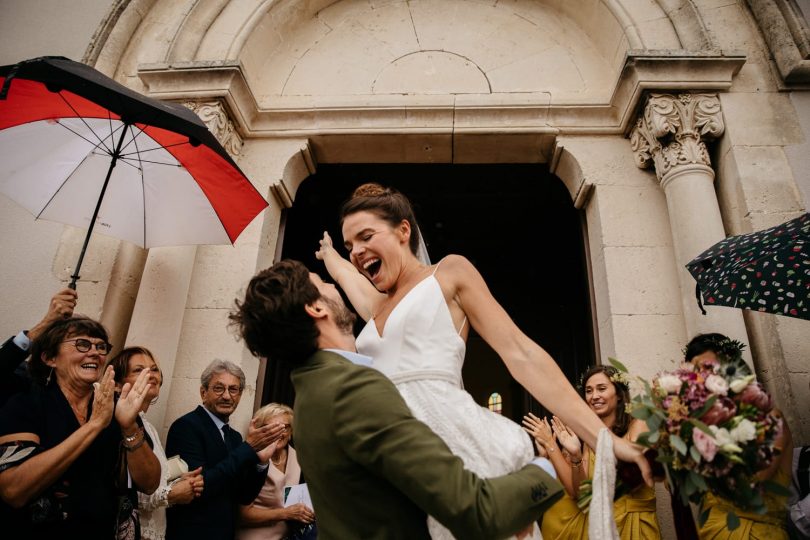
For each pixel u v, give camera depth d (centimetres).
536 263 825
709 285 278
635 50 390
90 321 230
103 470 209
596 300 398
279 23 468
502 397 1170
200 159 308
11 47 470
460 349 139
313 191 696
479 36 475
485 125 425
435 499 98
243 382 303
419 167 650
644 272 373
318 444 113
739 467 126
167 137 303
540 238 785
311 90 462
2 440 193
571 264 806
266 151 431
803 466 246
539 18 479
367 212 160
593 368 312
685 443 126
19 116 288
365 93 459
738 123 385
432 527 114
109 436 215
